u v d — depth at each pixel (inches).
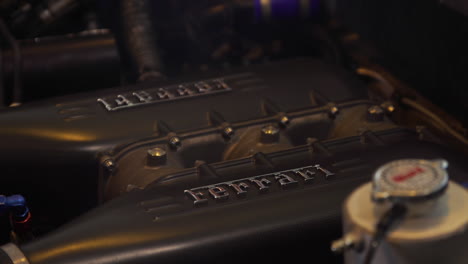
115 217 55.0
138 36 91.6
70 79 81.8
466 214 43.0
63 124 66.2
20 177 65.5
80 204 66.4
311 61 73.7
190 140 63.7
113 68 82.8
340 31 91.6
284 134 65.3
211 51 100.8
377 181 43.5
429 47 74.7
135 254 52.7
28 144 65.3
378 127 65.2
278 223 54.2
